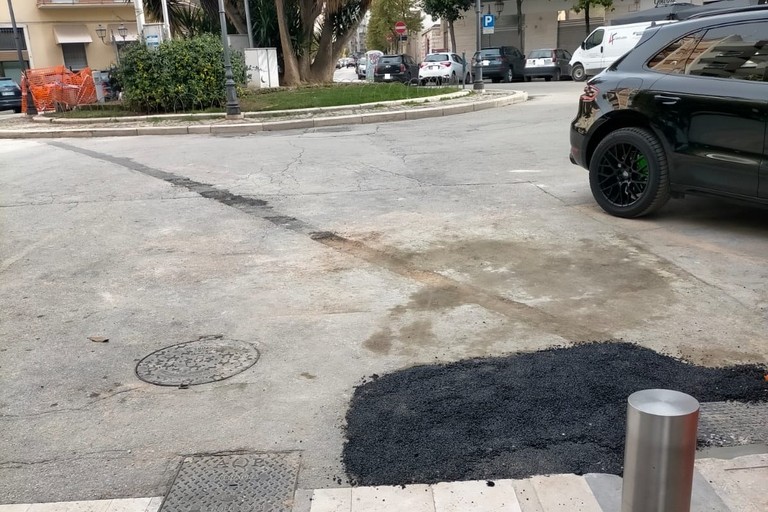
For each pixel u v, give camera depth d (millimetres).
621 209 6305
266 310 4555
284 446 3014
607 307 4355
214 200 7812
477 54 21078
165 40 18125
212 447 3029
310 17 24547
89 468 2912
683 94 5645
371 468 2828
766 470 2709
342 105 16797
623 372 3492
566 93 20203
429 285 4883
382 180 8500
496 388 3396
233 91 16094
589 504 2547
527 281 4871
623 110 6113
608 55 26531
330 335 4125
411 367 3672
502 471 2773
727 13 5664
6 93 29688
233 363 3814
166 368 3795
